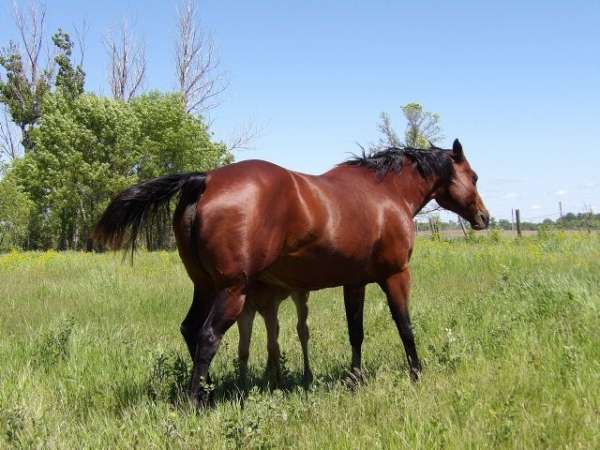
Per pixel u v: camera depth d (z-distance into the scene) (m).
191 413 4.27
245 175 4.58
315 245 4.86
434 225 29.52
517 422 3.87
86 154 37.50
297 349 7.13
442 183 6.57
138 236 4.86
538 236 22.64
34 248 39.38
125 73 44.09
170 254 18.81
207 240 4.44
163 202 4.72
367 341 7.39
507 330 6.23
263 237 4.52
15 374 5.37
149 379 5.17
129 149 37.84
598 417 3.90
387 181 5.98
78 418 4.60
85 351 6.07
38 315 9.08
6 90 46.91
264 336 7.93
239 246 4.42
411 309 8.61
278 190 4.63
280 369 5.61
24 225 35.62
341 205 5.04
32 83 47.19
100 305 9.83
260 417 3.95
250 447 3.64
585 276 9.47
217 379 5.61
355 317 5.91
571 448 3.50
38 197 37.62
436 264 13.55
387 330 7.90
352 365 5.87
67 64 47.44
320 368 6.33
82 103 37.56
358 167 5.89
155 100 39.84
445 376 5.21
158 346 6.47
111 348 6.25
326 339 7.65
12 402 4.55
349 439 3.72
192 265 4.73
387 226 5.56
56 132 36.53
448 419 3.88
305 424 4.20
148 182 4.65
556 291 7.70
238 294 4.47
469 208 6.79
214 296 4.82
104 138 37.69
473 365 5.34
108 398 4.98
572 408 4.12
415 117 31.47
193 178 4.61
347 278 5.34
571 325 6.17
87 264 16.16
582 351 5.22
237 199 4.45
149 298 10.23
